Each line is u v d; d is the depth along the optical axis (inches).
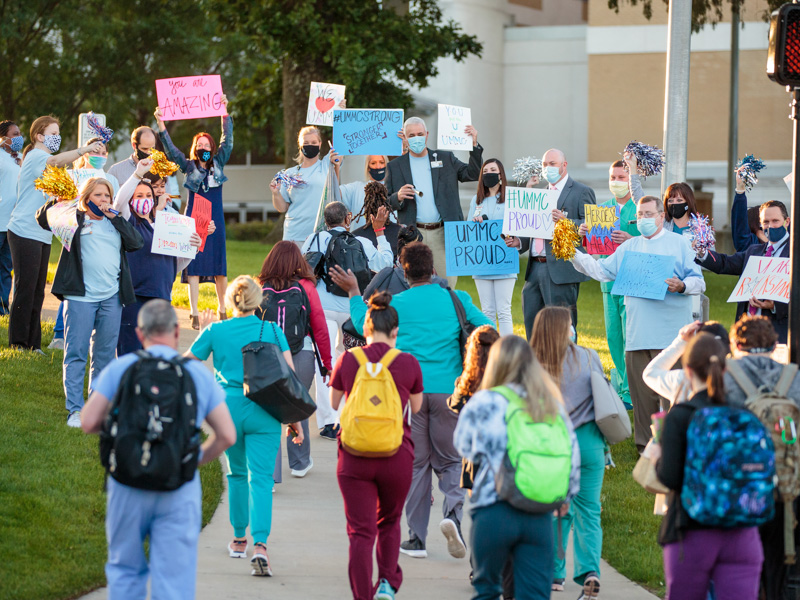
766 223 1013.8
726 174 3772.1
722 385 546.3
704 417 534.9
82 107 4458.7
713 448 527.5
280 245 883.4
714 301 2524.6
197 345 756.0
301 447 1010.7
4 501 816.9
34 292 1295.5
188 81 1339.8
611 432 692.7
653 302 1005.2
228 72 4751.5
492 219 1211.9
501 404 560.7
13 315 1290.6
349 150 1261.1
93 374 1048.2
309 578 748.6
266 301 864.9
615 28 4010.8
